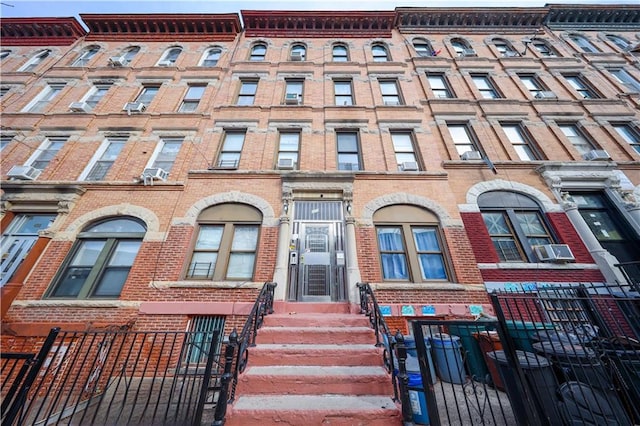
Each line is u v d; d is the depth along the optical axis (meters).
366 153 9.31
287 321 5.59
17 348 5.92
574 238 7.72
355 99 11.02
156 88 11.70
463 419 3.98
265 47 13.57
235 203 8.20
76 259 7.28
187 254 7.31
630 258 7.54
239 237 7.72
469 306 6.55
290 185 8.31
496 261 7.36
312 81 11.70
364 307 6.05
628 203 8.12
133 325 6.27
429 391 3.39
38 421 3.99
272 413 3.46
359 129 9.98
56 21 13.80
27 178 8.51
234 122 10.16
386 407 3.54
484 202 8.48
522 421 3.50
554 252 7.32
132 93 11.27
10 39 13.79
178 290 6.70
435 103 11.06
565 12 15.02
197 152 9.34
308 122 10.14
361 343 4.95
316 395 3.87
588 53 13.37
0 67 12.46
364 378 3.98
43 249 7.19
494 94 11.79
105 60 12.76
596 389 3.81
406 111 10.52
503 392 4.75
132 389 5.21
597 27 15.02
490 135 10.06
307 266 7.32
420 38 14.29
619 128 10.44
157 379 5.70
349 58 12.77
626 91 11.69
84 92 11.27
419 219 7.91
